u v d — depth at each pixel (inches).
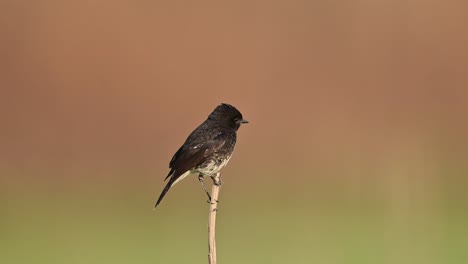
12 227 801.6
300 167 1119.0
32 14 1311.5
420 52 1334.9
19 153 1162.6
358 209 880.9
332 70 1322.6
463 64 1328.7
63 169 1120.2
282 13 1354.6
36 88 1270.9
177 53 1320.1
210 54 1322.6
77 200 936.9
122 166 1152.2
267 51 1331.2
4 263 674.8
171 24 1334.9
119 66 1302.9
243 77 1312.7
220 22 1344.7
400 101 1300.4
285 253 671.1
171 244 717.3
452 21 1348.4
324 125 1240.2
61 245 736.3
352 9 1355.8
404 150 1171.9
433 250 685.9
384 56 1336.1
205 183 964.0
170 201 904.3
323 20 1350.9
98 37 1314.0
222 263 652.1
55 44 1301.7
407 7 1353.3
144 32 1326.3
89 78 1289.4
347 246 700.0
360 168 1100.5
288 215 855.1
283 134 1215.6
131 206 893.8
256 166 1115.9
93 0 1325.0
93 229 784.9
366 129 1238.3
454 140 1210.0
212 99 1296.8
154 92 1290.6
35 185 1021.8
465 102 1307.8
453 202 905.5
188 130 1266.0
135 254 700.7
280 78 1312.7
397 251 687.7
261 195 957.8
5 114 1234.6
